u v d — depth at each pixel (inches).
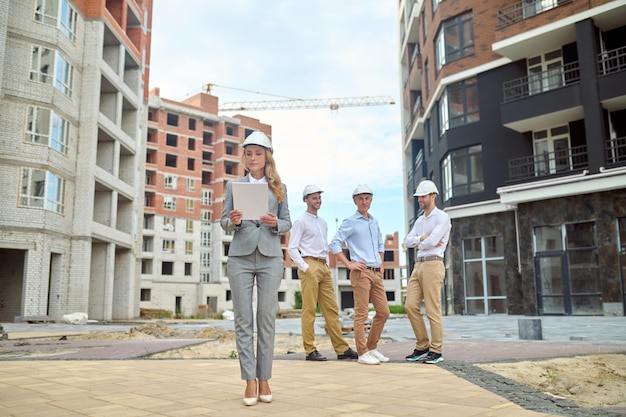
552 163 780.0
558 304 716.7
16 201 821.2
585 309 692.1
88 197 944.3
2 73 813.2
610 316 656.4
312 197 239.5
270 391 144.4
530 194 732.0
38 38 869.8
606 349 251.3
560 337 354.6
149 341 386.9
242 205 146.5
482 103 863.1
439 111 978.1
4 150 818.8
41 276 831.7
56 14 896.3
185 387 164.7
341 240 227.3
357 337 222.4
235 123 2423.7
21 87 844.0
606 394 178.1
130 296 1179.9
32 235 828.0
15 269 921.5
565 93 728.3
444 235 223.3
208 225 2331.4
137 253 1332.4
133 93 1224.2
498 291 802.2
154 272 2092.8
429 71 1037.8
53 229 867.4
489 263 816.9
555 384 189.0
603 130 686.5
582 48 711.7
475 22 879.7
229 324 822.5
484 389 156.7
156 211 2133.4
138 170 1304.1
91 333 492.4
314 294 235.5
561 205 719.7
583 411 128.3
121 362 236.8
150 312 1509.6
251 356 142.3
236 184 147.2
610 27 738.2
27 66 853.8
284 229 155.3
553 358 224.1
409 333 442.9
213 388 162.9
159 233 2133.4
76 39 965.8
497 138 840.3
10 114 830.5
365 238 229.3
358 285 224.4
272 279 149.6
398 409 130.2
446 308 898.1
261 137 158.1
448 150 896.3
